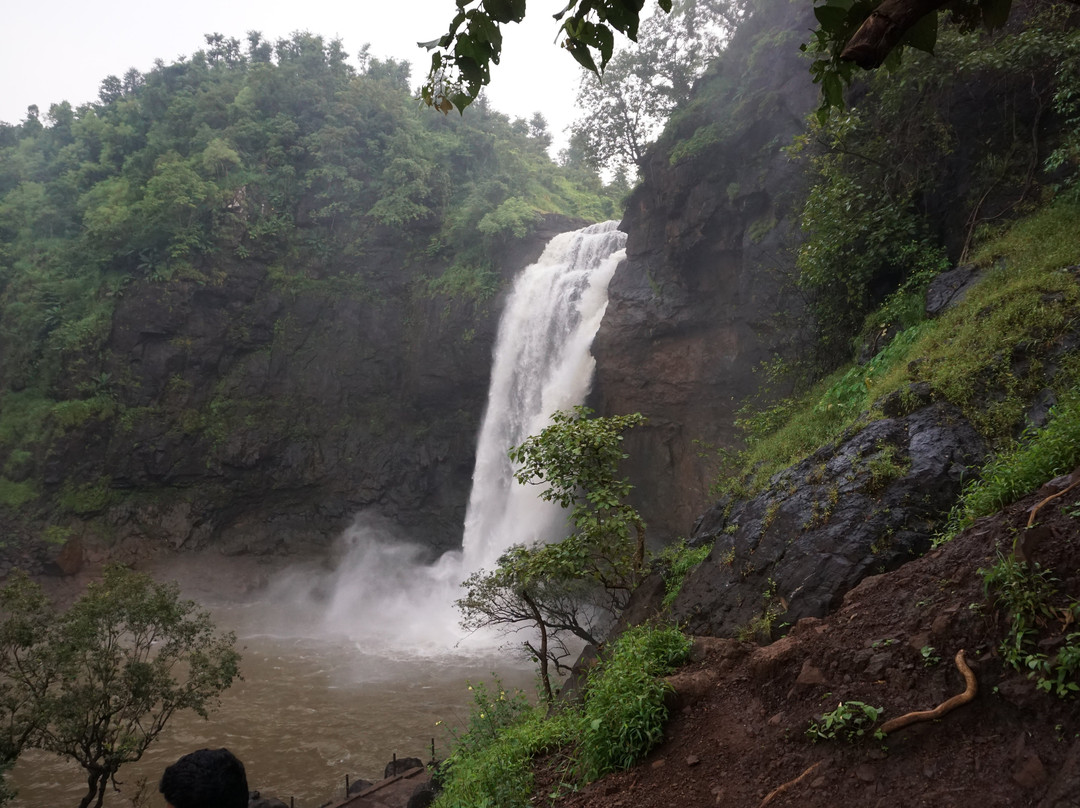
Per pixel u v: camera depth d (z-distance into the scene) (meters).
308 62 51.88
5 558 35.44
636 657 5.96
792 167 21.11
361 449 40.81
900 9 1.81
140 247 41.28
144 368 39.66
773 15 23.61
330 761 17.84
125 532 37.94
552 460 9.15
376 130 47.31
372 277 42.31
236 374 41.12
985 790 3.21
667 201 26.09
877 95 12.80
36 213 50.34
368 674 24.62
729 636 7.22
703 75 26.66
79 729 12.55
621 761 5.01
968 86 12.23
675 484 27.67
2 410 40.25
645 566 10.16
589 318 32.38
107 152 51.59
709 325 25.98
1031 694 3.35
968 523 5.34
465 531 36.12
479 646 27.45
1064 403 5.86
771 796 3.91
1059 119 11.19
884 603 4.71
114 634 13.62
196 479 39.59
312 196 43.72
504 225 38.25
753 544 7.91
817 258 13.28
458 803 5.81
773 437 11.49
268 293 41.88
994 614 3.80
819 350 14.47
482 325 37.75
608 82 30.11
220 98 48.94
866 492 7.07
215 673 14.07
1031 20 10.98
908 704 3.81
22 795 16.38
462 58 2.67
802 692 4.45
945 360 8.05
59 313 41.78
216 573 37.53
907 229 12.05
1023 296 7.94
